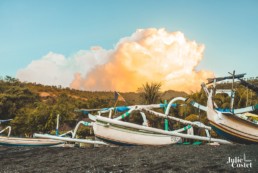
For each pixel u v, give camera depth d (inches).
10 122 1774.1
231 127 688.4
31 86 4901.6
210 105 711.7
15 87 2539.4
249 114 831.1
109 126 740.7
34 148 891.4
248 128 694.5
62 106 1914.4
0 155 733.3
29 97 2452.0
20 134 1779.0
